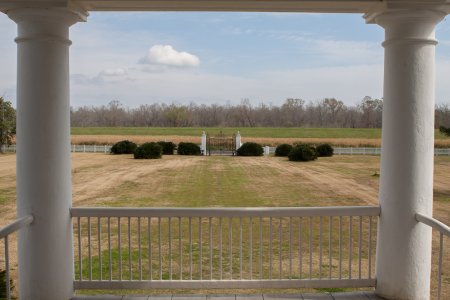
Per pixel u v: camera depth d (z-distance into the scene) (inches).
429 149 147.5
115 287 156.1
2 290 152.5
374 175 830.5
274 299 153.6
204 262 280.5
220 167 968.3
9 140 1386.6
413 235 148.7
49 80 141.4
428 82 145.3
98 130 2716.5
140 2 144.9
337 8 150.6
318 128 3029.0
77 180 746.2
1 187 646.5
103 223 389.7
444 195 597.0
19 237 146.4
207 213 155.8
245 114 3440.0
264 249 311.1
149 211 155.8
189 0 143.3
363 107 3250.5
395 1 138.1
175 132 2600.9
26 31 139.6
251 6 149.7
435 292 227.3
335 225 383.6
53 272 146.3
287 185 689.6
